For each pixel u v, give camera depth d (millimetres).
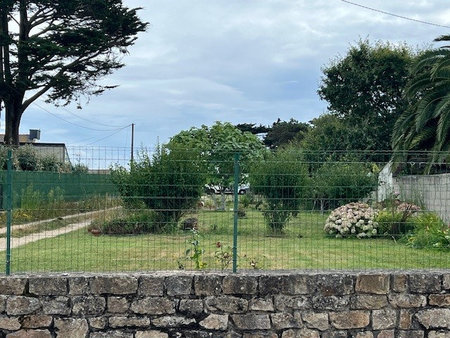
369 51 37781
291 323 6863
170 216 8234
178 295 6812
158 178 8109
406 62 36219
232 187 8273
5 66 29297
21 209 7754
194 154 8438
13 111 31125
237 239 7707
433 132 20609
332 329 6910
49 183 7789
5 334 6664
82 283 6742
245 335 6828
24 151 22109
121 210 8094
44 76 28844
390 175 8852
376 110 38219
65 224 7965
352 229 10125
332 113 42344
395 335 6988
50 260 8773
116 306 6746
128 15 29812
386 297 6992
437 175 8648
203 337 6801
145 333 6758
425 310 7039
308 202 8312
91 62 30094
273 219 8367
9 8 29125
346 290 6945
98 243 8266
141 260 8648
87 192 7852
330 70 39031
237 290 6844
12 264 8617
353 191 8352
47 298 6715
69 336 6699
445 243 10312
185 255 8727
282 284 6879
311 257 9414
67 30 28406
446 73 19609
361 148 37031
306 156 8469
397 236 9883
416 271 7184
